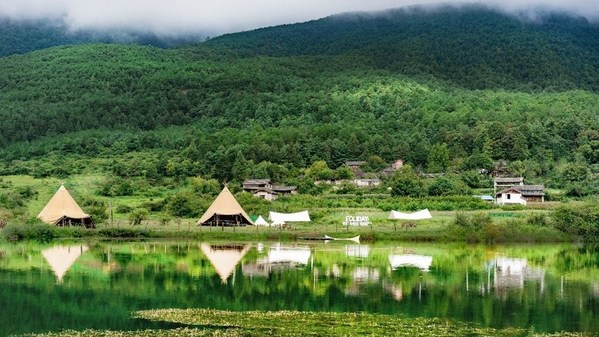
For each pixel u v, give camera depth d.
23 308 61.78
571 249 110.12
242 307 62.38
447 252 103.62
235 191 177.00
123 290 70.50
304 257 95.56
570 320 58.31
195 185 173.12
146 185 183.88
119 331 53.25
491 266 88.62
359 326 54.97
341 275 79.81
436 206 151.75
